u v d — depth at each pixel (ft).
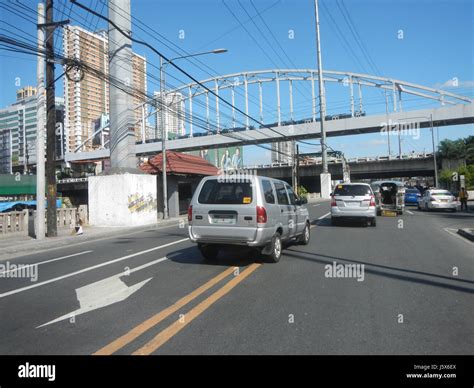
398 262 30.17
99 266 30.81
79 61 53.06
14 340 15.76
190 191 111.14
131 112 73.56
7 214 55.88
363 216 56.08
